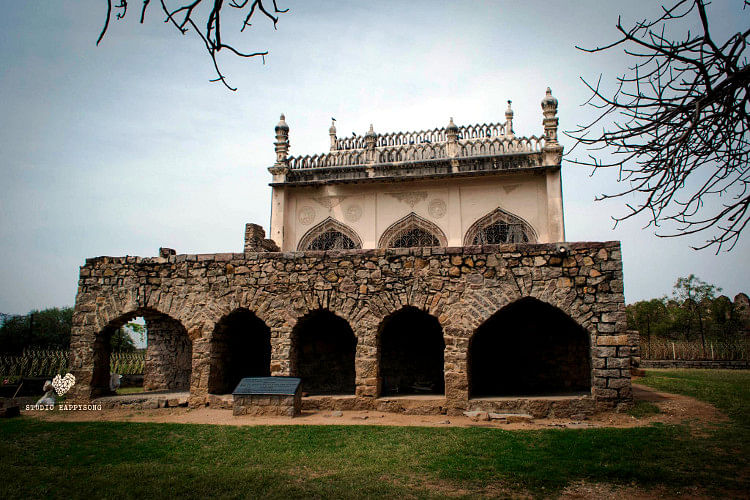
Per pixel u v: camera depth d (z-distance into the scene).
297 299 12.27
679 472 6.51
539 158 19.22
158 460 7.39
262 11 3.42
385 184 20.66
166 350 15.51
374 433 8.81
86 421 10.38
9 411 11.10
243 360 14.48
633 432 8.61
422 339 14.17
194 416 10.98
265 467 6.94
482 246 11.57
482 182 19.91
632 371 17.00
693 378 16.30
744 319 28.33
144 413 11.48
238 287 12.62
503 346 13.73
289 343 12.12
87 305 13.21
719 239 4.17
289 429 9.16
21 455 7.74
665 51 3.89
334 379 14.27
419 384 13.76
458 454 7.44
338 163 21.20
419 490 5.98
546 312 13.62
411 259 11.85
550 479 6.29
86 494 5.96
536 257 11.27
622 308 10.72
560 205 18.78
